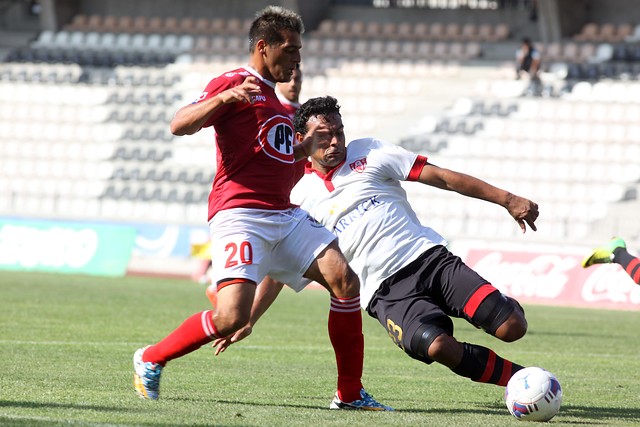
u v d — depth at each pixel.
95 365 27.75
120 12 133.62
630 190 95.31
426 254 21.34
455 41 120.19
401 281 21.30
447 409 21.53
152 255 88.50
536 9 119.75
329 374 28.17
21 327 39.19
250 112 19.39
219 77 19.50
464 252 76.06
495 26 121.50
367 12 126.81
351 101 113.31
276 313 54.16
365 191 21.62
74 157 112.56
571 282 71.69
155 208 103.25
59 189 108.62
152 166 110.12
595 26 114.50
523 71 111.50
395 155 21.61
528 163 100.38
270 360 31.73
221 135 19.53
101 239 86.94
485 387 26.45
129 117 115.75
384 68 117.06
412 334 20.48
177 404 20.16
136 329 40.62
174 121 18.23
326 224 21.86
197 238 87.75
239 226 19.44
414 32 121.94
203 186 106.38
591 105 103.50
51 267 86.75
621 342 43.88
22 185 110.38
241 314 19.16
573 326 52.22
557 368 32.47
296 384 25.45
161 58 124.19
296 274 20.34
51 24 130.50
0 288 62.50
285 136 19.84
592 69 107.62
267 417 18.56
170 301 58.28
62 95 118.69
